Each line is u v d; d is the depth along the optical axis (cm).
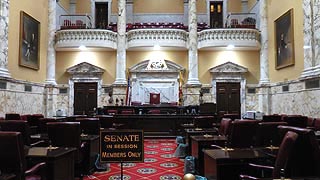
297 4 1133
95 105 1520
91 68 1522
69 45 1445
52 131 519
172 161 737
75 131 518
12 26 1117
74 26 1497
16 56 1149
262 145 479
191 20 1494
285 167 291
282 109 1268
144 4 1734
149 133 1182
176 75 1533
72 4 1706
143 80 1537
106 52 1542
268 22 1448
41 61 1395
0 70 1014
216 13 1723
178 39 1476
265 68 1442
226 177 388
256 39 1459
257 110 1507
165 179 570
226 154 406
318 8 977
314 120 845
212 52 1543
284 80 1255
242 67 1513
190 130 745
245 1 1702
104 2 1720
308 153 296
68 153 447
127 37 1506
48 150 441
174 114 1189
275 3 1354
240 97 1520
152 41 1461
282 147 292
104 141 307
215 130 731
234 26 1512
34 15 1314
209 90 1521
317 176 290
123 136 308
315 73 977
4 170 330
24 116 875
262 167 350
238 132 488
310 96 1014
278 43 1307
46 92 1427
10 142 326
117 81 1478
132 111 1203
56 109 1477
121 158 306
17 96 1141
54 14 1471
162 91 1527
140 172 625
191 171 579
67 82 1530
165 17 1727
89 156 607
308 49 1025
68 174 452
